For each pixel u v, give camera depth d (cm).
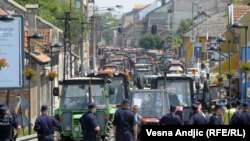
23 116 6862
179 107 5462
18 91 8038
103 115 5475
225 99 8325
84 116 4281
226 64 10588
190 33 19838
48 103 10375
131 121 4094
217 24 18000
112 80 7038
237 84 9644
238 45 10844
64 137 5528
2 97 7731
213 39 17300
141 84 7881
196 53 15425
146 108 5475
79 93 5550
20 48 6366
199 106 4200
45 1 14650
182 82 6869
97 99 5531
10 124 3831
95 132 4275
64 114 5494
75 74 12838
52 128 4172
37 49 9794
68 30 10906
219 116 4247
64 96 5544
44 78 9925
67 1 16675
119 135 4094
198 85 7356
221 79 8756
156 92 5588
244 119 4122
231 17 12281
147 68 14988
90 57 19388
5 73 6359
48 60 9438
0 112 3816
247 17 10444
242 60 7919
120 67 15488
